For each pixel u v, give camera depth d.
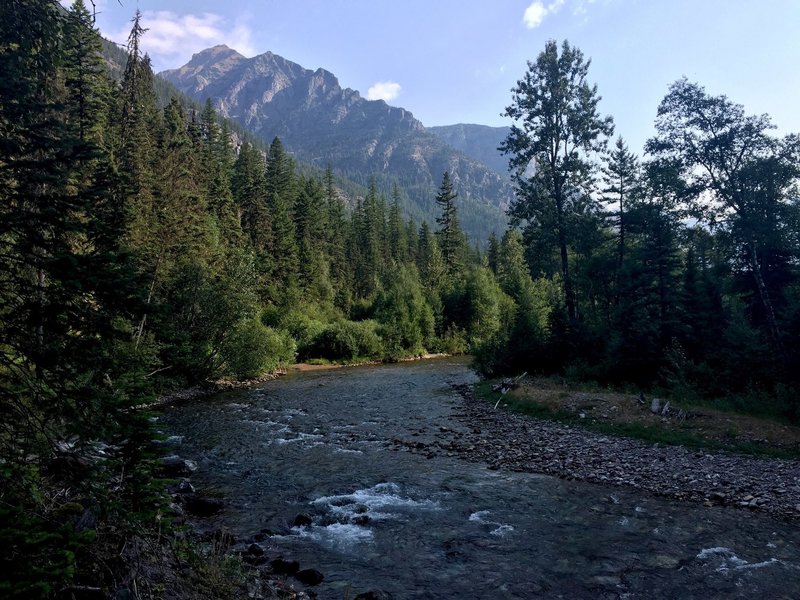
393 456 16.56
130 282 4.84
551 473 14.76
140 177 35.69
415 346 62.47
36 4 5.40
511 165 36.31
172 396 29.06
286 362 49.25
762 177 22.98
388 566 8.95
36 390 4.83
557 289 59.38
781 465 14.39
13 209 4.71
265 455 16.56
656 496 12.77
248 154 87.38
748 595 8.02
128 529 5.68
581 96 34.56
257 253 63.41
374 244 101.56
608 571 8.83
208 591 6.25
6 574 3.59
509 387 27.06
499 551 9.63
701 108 24.42
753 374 21.28
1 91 4.71
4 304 4.62
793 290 24.23
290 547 9.68
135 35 30.56
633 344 25.55
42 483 5.86
